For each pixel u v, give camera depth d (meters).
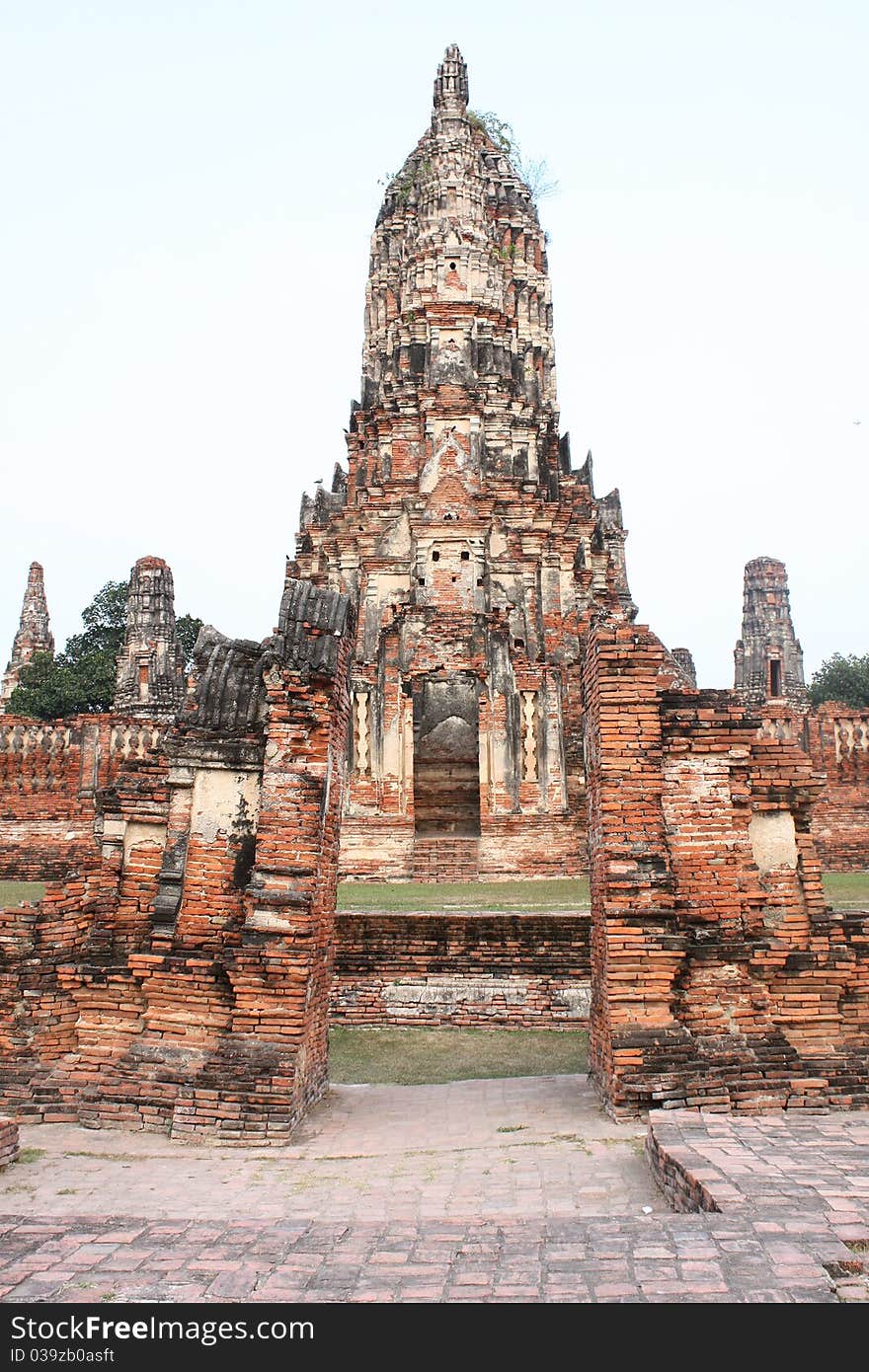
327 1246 8.55
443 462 42.31
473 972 20.23
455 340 44.66
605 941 13.62
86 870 14.90
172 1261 8.26
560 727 38.91
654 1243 8.02
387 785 37.69
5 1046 14.02
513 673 39.88
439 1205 10.01
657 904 13.52
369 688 39.12
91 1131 13.22
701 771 14.34
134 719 37.84
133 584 63.84
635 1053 13.07
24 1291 7.74
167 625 63.25
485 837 35.00
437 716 42.28
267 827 14.02
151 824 15.16
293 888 13.77
